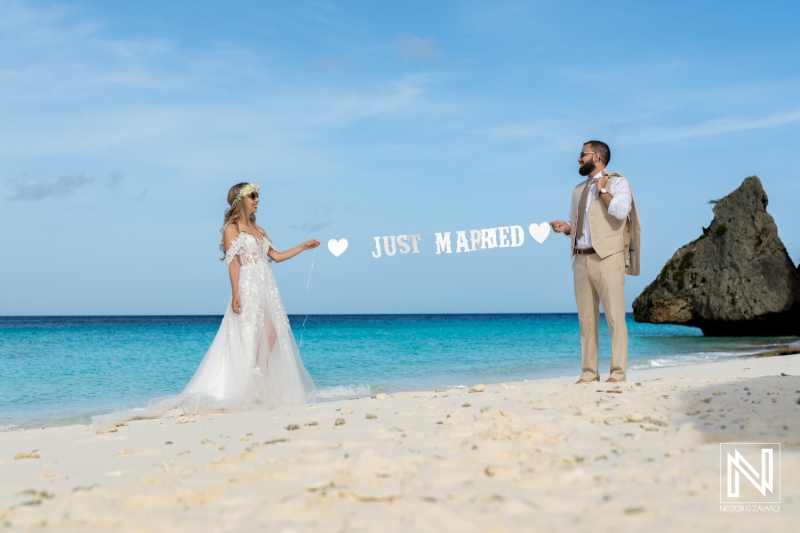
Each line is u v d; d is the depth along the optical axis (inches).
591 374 281.0
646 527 84.6
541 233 290.0
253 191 281.1
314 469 125.0
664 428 150.8
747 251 1011.3
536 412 181.5
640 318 1143.6
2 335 1296.8
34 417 352.5
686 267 1090.1
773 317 992.2
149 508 106.6
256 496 109.4
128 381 521.3
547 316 5792.3
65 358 725.3
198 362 684.7
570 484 106.7
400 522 91.4
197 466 135.1
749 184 1031.0
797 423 149.6
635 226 273.3
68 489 125.9
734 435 138.7
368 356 733.3
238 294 271.3
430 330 1562.5
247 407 261.1
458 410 194.2
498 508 94.7
